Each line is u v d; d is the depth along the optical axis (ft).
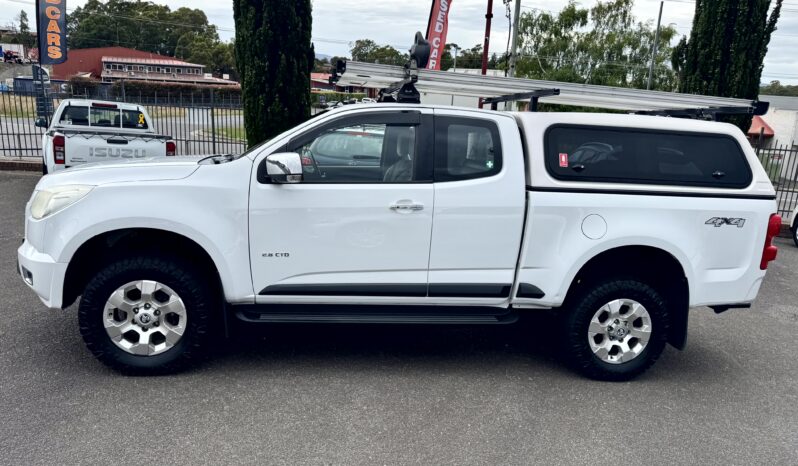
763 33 34.22
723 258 14.73
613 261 15.38
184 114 56.75
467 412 12.88
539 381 14.70
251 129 29.71
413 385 14.07
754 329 19.83
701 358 16.99
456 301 14.39
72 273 13.42
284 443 11.27
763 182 14.89
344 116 13.96
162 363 13.62
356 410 12.69
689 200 14.42
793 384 15.40
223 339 16.31
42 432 11.15
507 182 14.02
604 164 14.40
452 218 13.89
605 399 13.92
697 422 13.03
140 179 13.15
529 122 14.39
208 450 10.89
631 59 112.27
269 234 13.48
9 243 24.27
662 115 18.52
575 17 108.37
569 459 11.26
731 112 16.72
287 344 16.24
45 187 13.37
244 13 28.50
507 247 14.17
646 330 14.70
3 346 14.87
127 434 11.27
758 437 12.50
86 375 13.57
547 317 16.55
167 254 13.62
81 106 34.68
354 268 13.87
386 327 18.04
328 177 13.89
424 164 13.93
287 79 29.14
